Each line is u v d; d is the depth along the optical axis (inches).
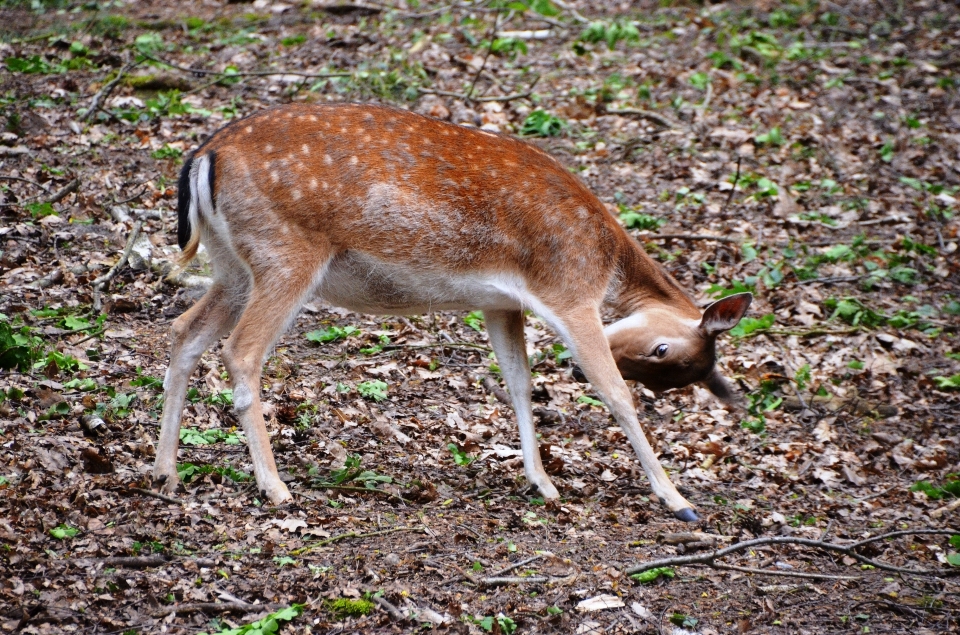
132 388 413.1
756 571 325.1
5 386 390.9
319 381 450.9
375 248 354.0
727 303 395.2
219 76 759.1
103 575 277.7
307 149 345.7
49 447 349.4
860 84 866.8
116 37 832.9
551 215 370.9
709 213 650.8
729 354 530.3
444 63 828.6
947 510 400.2
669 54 901.2
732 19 1003.3
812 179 711.7
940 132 794.2
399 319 530.6
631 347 402.6
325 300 367.9
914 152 755.4
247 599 278.8
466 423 441.1
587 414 471.5
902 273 609.0
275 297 343.3
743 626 293.3
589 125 756.6
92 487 327.9
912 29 1004.6
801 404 493.4
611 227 391.9
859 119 805.9
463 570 306.2
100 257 514.6
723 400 418.3
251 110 720.3
